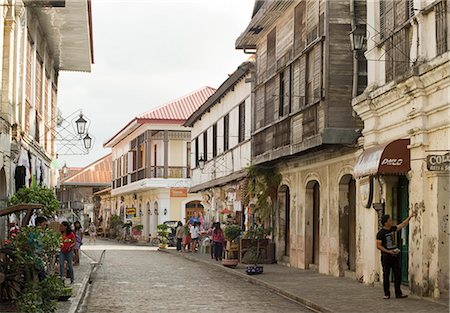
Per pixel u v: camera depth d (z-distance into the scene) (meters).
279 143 25.58
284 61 25.34
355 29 19.44
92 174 77.06
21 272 13.95
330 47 20.78
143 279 23.02
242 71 31.67
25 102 23.62
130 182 61.94
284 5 24.30
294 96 24.06
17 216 21.45
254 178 29.94
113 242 61.62
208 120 42.94
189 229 40.84
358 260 20.48
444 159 14.48
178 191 55.28
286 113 25.03
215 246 31.80
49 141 33.66
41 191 19.72
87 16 26.20
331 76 20.70
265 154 27.06
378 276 19.16
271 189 29.17
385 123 18.48
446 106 14.99
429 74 15.40
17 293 13.84
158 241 54.50
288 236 28.81
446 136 15.21
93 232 57.97
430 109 15.72
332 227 23.03
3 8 19.78
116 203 73.31
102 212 79.56
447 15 14.92
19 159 21.86
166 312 15.05
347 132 20.52
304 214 25.84
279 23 26.11
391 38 17.92
